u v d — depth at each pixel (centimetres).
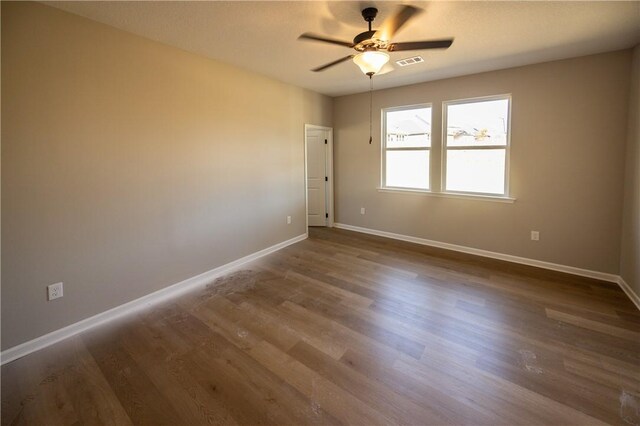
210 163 351
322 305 290
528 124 372
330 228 591
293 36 280
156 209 302
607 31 270
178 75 311
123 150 273
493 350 221
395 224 515
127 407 175
